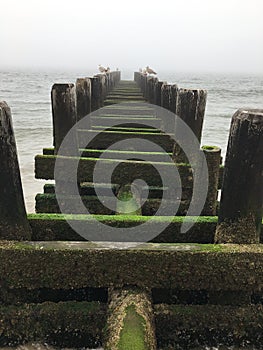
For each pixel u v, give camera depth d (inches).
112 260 158.4
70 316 165.3
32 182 476.4
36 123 1047.6
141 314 140.2
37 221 182.7
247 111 157.4
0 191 159.3
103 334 152.1
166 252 158.2
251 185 159.6
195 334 167.0
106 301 174.6
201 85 3656.5
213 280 160.9
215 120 1195.3
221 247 161.3
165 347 166.4
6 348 166.4
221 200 169.9
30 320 165.6
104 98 561.3
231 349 168.2
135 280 160.4
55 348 167.5
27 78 4569.4
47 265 158.4
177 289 165.2
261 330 168.1
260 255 158.7
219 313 167.3
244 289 162.4
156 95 442.0
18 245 159.2
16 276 160.1
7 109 155.3
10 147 157.6
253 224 165.0
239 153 158.1
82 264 158.4
